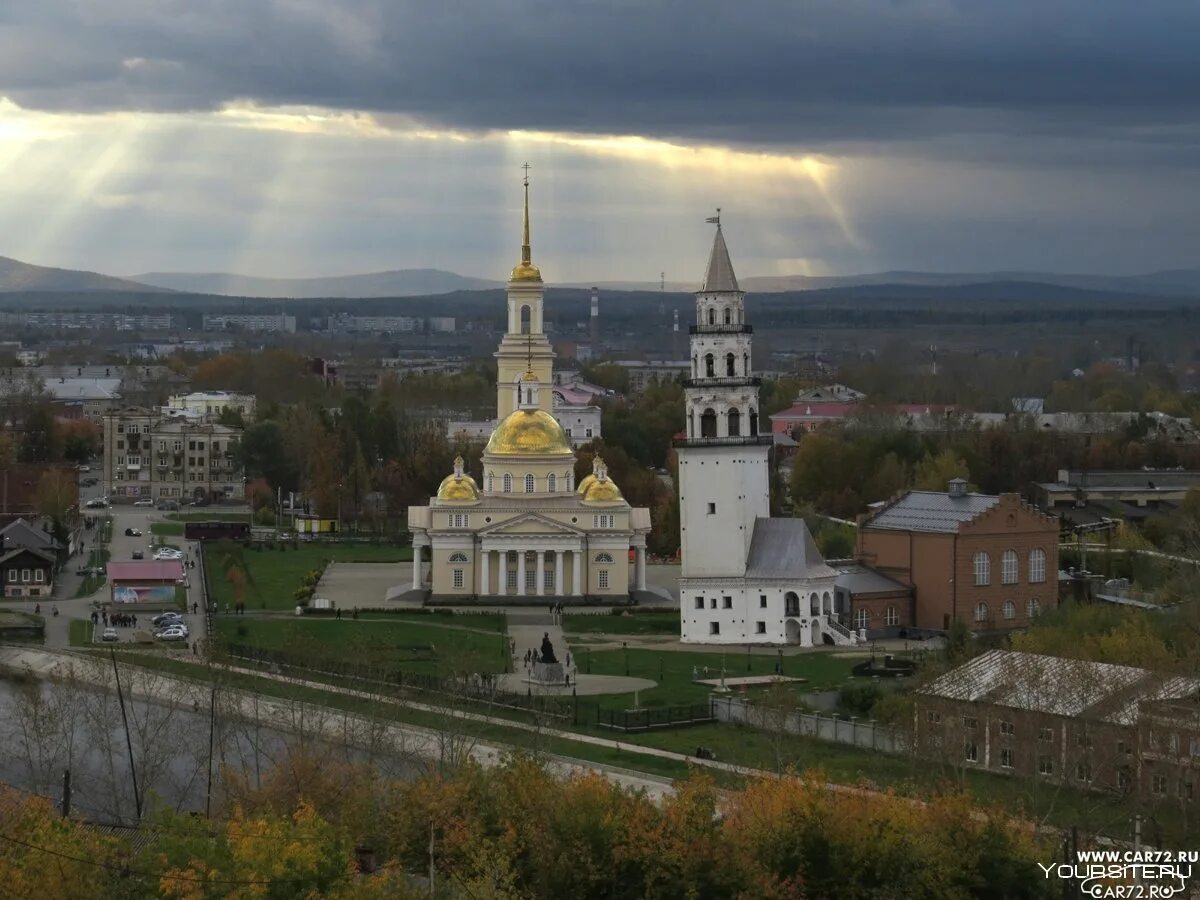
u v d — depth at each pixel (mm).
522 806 181625
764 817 178125
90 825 181750
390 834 179750
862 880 175000
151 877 160500
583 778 185000
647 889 172625
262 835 164250
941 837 176750
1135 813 194625
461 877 173000
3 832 168625
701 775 190375
